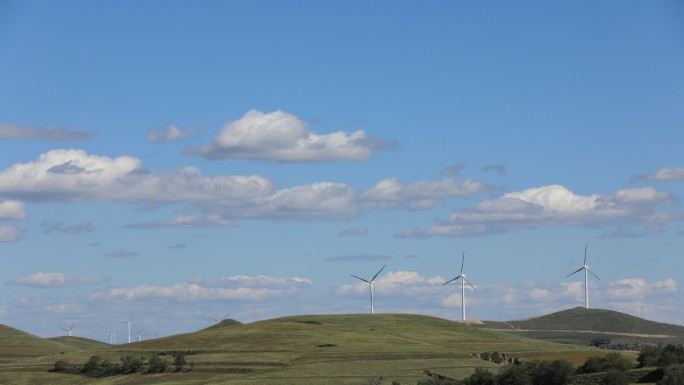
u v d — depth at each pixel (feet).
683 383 607.78
